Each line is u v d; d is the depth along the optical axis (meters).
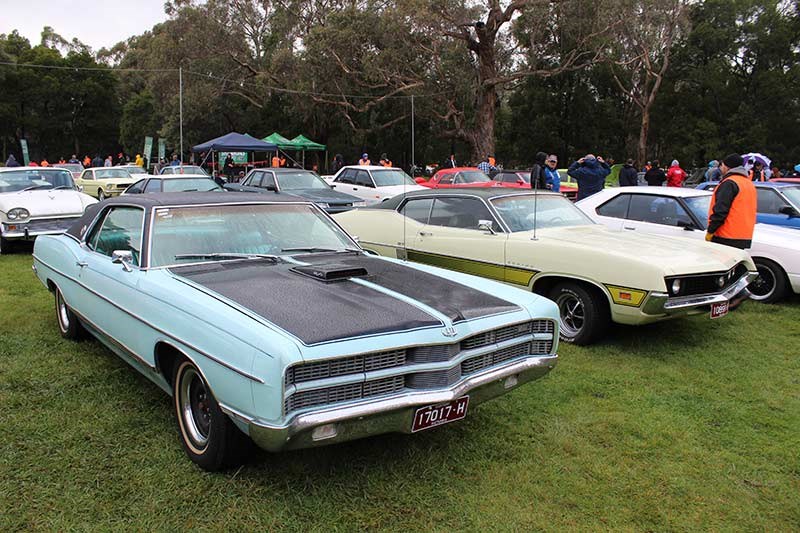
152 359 3.49
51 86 55.19
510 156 49.12
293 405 2.67
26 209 9.94
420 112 34.06
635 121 47.12
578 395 4.46
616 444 3.70
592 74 45.12
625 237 6.10
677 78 44.97
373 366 2.83
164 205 4.02
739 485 3.27
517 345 3.45
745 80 44.09
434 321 3.06
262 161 36.06
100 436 3.61
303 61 35.41
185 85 39.25
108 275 4.02
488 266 6.16
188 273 3.63
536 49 35.16
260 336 2.72
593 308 5.48
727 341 5.90
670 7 37.03
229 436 3.03
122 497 2.99
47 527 2.75
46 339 5.42
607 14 29.75
